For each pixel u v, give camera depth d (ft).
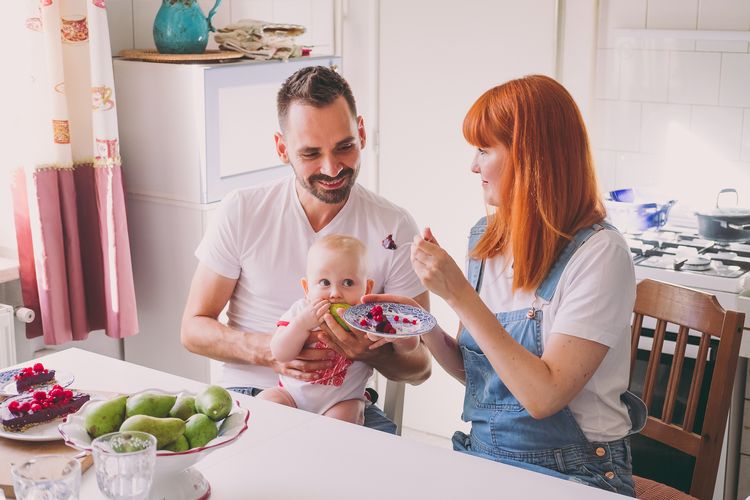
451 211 11.56
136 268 10.16
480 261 6.14
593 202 5.69
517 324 5.73
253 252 6.98
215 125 9.44
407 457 4.89
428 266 5.35
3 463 4.63
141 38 10.74
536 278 5.63
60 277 9.10
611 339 5.37
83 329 9.43
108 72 9.05
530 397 5.30
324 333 6.44
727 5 9.95
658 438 6.53
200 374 9.89
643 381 9.05
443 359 6.35
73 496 3.75
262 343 6.68
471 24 11.00
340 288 6.50
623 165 10.93
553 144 5.51
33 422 5.01
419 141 11.63
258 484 4.56
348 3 11.80
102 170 9.18
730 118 10.24
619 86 10.70
